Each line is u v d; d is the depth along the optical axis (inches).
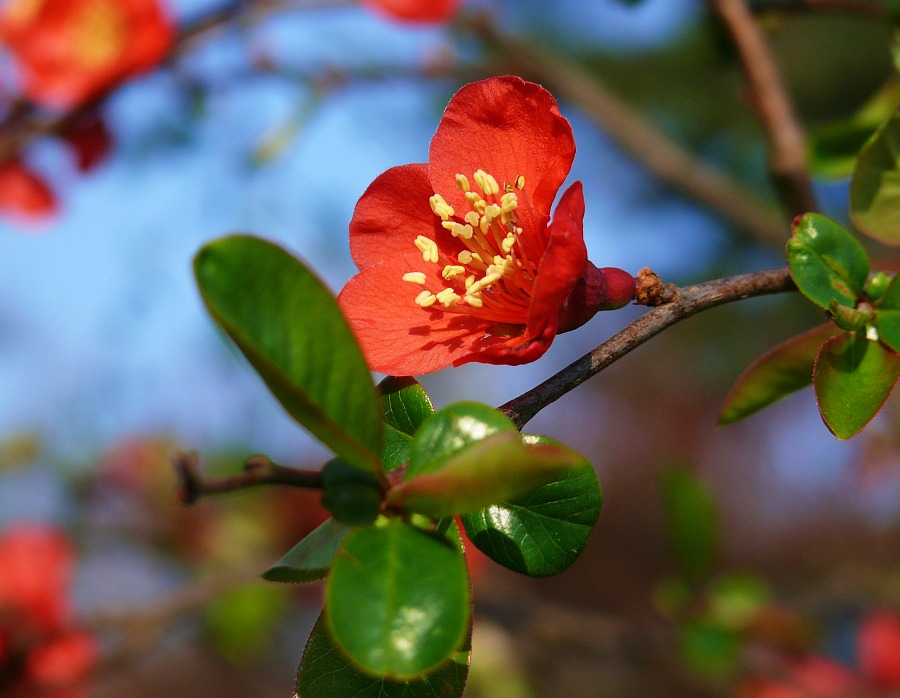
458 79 20.6
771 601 20.0
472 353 9.8
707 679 21.1
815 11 15.2
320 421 8.7
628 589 51.4
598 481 9.6
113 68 17.8
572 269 9.7
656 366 60.4
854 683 21.6
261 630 23.9
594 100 20.7
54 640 19.3
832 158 13.6
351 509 8.7
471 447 8.7
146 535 26.3
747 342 52.9
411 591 8.6
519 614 21.1
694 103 45.1
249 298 8.6
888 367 9.6
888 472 25.7
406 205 10.8
